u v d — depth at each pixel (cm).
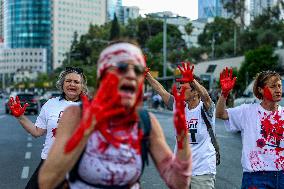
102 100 246
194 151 584
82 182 269
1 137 1933
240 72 4447
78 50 11569
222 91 523
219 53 8131
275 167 519
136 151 271
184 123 268
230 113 532
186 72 402
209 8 14462
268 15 7012
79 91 589
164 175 284
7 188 932
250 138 527
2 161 1278
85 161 264
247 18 8169
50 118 572
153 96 4681
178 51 7856
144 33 10581
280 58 4441
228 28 9244
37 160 1302
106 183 269
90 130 245
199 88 575
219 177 1016
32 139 1864
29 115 3516
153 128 283
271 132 522
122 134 266
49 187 260
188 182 279
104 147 263
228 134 1980
